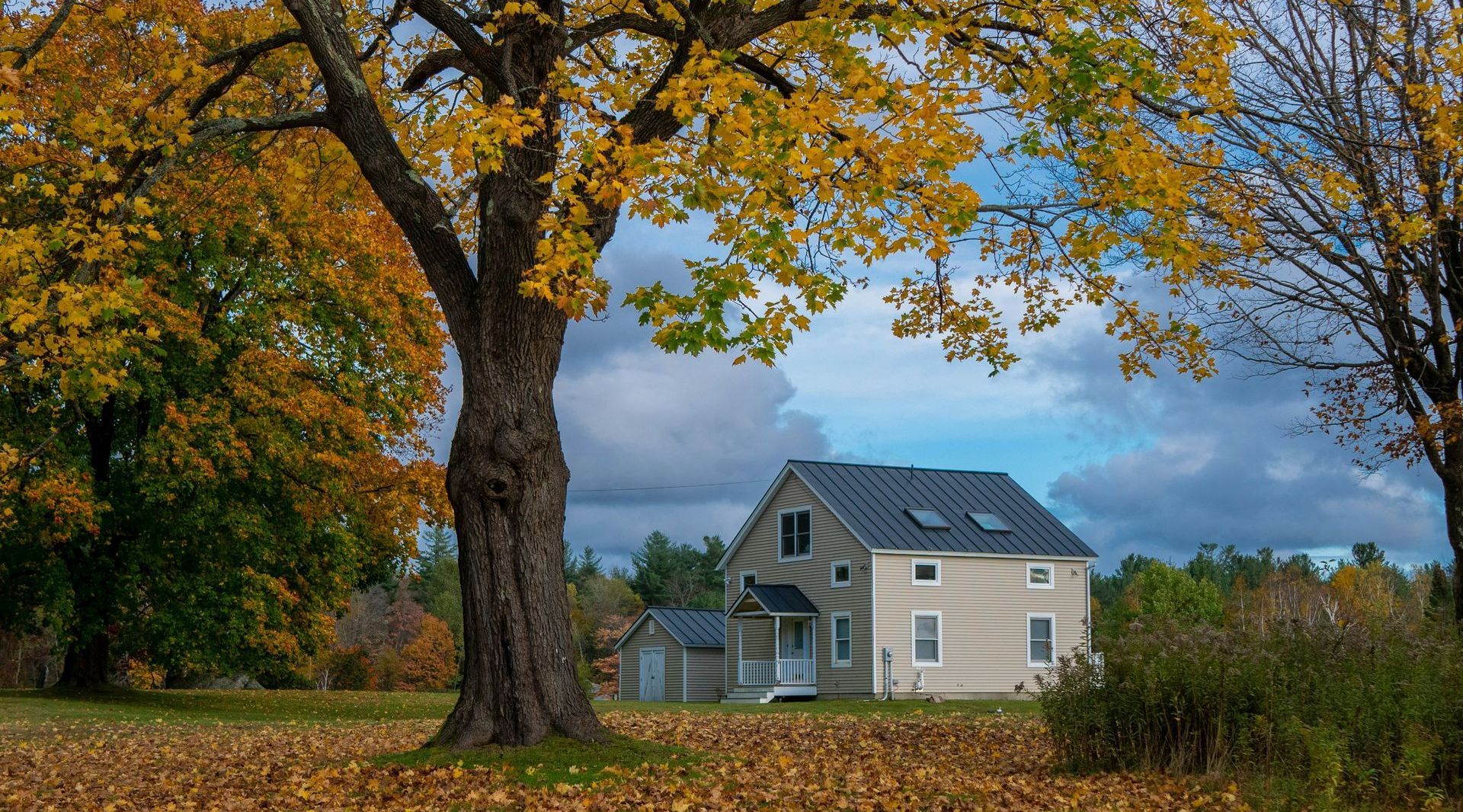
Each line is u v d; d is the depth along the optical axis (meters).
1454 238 13.25
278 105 12.95
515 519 10.25
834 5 10.12
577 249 8.63
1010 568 33.91
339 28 10.63
